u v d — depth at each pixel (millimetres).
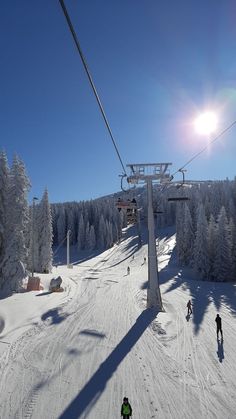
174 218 141750
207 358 17500
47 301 31859
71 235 126750
